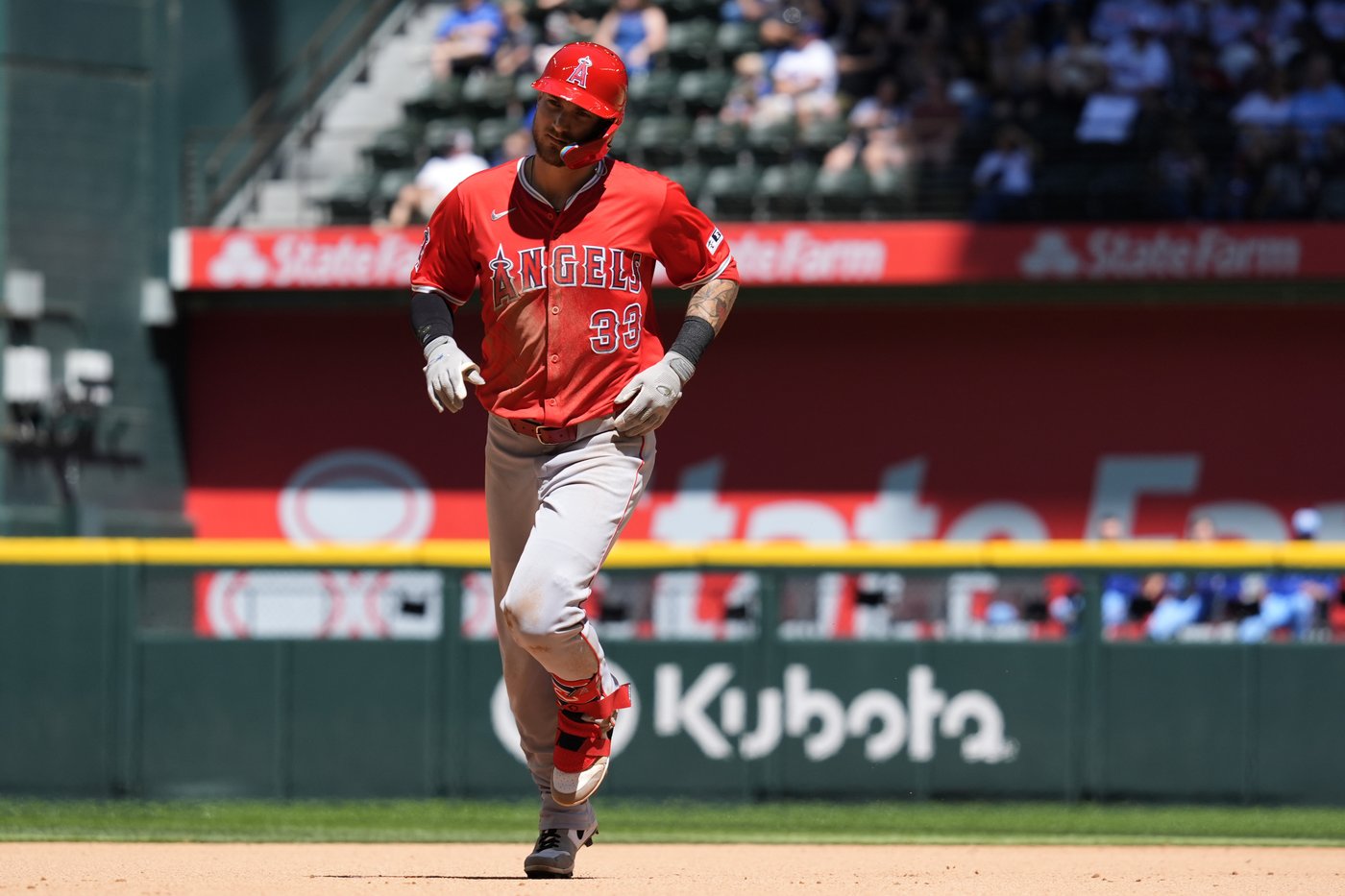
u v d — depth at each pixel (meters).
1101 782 38.28
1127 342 55.91
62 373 55.53
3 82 54.75
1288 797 38.03
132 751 39.06
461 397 15.17
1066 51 57.91
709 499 57.62
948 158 57.09
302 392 59.31
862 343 57.09
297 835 29.77
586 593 15.27
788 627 39.09
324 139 63.31
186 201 59.06
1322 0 59.25
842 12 62.31
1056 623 38.75
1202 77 57.81
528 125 60.69
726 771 38.78
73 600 39.38
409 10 68.38
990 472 56.47
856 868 20.72
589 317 15.26
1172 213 54.28
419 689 39.06
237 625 39.47
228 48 61.38
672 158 58.88
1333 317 55.06
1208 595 38.59
